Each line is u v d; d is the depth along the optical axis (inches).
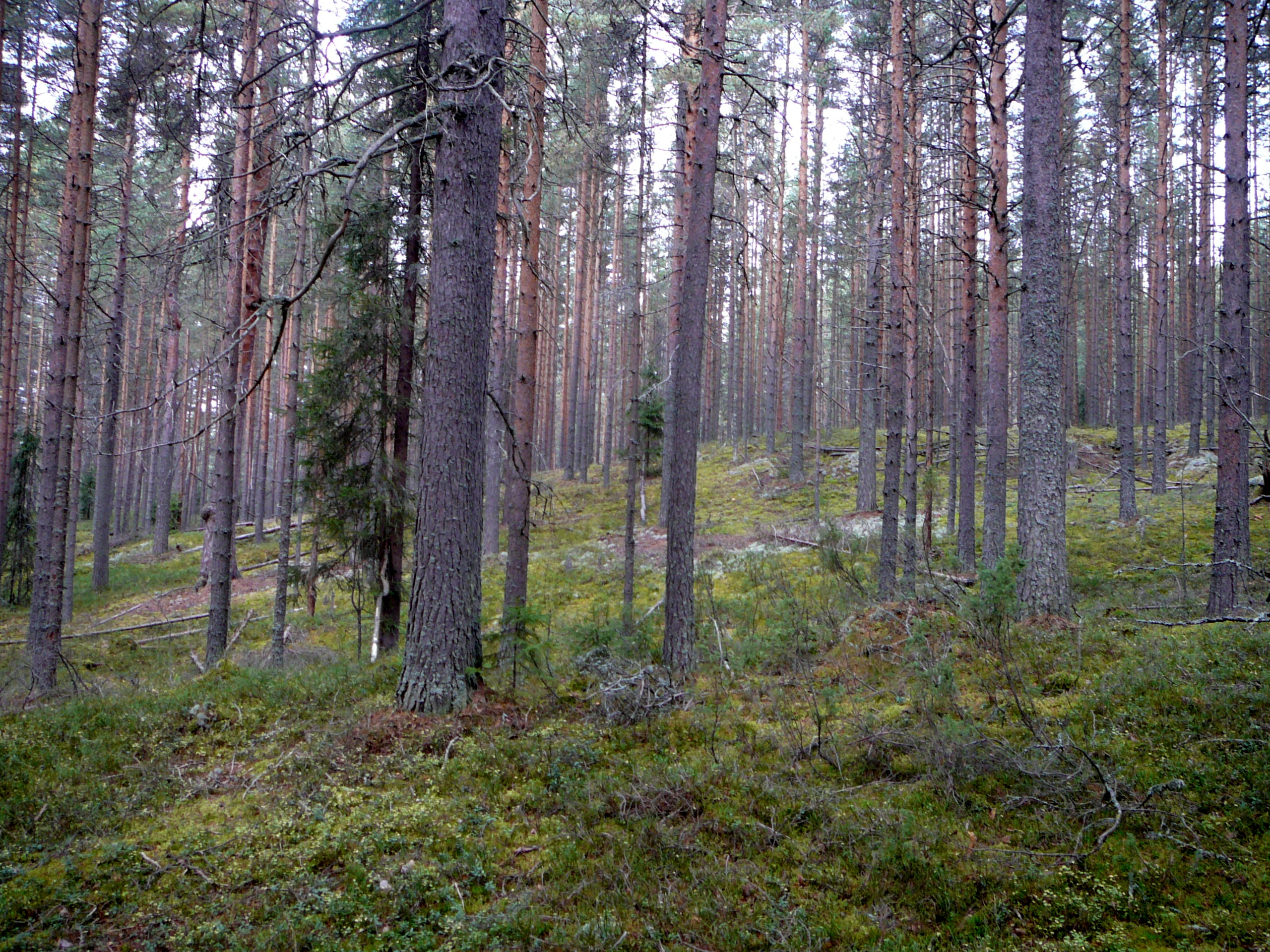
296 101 277.6
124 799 239.5
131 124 498.6
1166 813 185.3
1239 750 205.5
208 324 888.3
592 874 184.7
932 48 713.0
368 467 453.4
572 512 1065.5
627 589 498.6
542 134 458.0
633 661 346.6
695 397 368.8
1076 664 293.1
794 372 1151.6
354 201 435.5
